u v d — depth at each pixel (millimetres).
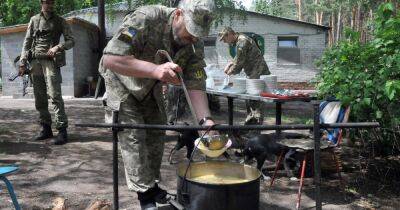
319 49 17250
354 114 4484
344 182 4672
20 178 4633
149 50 2947
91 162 5348
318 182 2598
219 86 6660
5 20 21844
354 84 4238
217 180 2959
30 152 5797
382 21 4504
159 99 3316
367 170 4980
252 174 2996
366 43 4676
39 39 6164
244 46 6289
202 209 2674
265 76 5746
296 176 4895
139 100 3199
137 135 3150
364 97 4211
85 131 7402
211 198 2641
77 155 5680
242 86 5805
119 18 16250
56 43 6273
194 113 2857
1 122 8422
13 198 2775
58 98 6246
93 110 10961
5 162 5258
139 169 3145
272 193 4348
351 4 21031
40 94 6461
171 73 2703
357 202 4102
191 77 3131
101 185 4480
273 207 3963
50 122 6660
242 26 17000
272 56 17219
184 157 5734
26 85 14477
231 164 3119
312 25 17094
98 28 15633
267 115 10125
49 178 4664
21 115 9609
